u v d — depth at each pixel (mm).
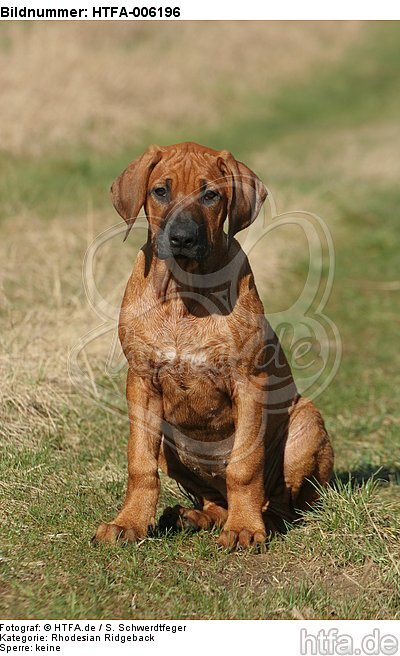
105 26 24516
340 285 13727
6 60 20188
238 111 24016
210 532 6574
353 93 27078
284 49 29625
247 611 5637
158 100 22250
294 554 6312
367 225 16094
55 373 8844
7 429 7863
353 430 9242
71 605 5531
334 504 6676
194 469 6762
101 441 8125
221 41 27938
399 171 19297
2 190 14266
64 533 6367
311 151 20812
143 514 6258
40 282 10703
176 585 5871
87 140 18578
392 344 11867
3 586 5754
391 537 6492
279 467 6816
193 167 6254
